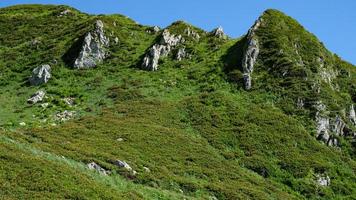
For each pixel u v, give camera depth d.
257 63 90.38
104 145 51.09
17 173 28.53
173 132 62.88
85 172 35.28
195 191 43.59
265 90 82.62
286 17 106.12
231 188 46.59
